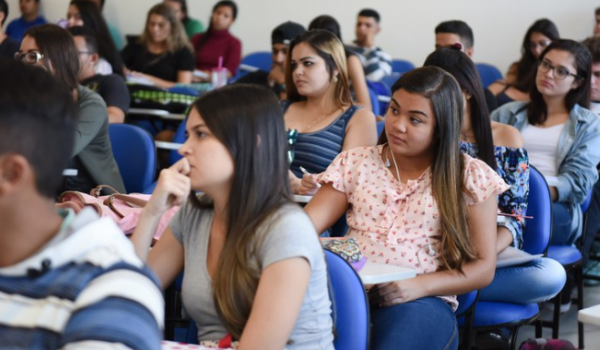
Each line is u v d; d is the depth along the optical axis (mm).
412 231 2189
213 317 1614
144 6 7445
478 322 2623
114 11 7523
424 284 2115
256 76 4930
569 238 3539
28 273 888
